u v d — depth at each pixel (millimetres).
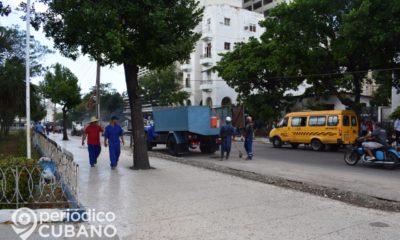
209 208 6734
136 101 11906
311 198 7664
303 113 21391
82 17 9383
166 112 18828
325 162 15141
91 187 8594
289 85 32938
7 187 6160
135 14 10008
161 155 17031
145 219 6035
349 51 19359
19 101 24672
